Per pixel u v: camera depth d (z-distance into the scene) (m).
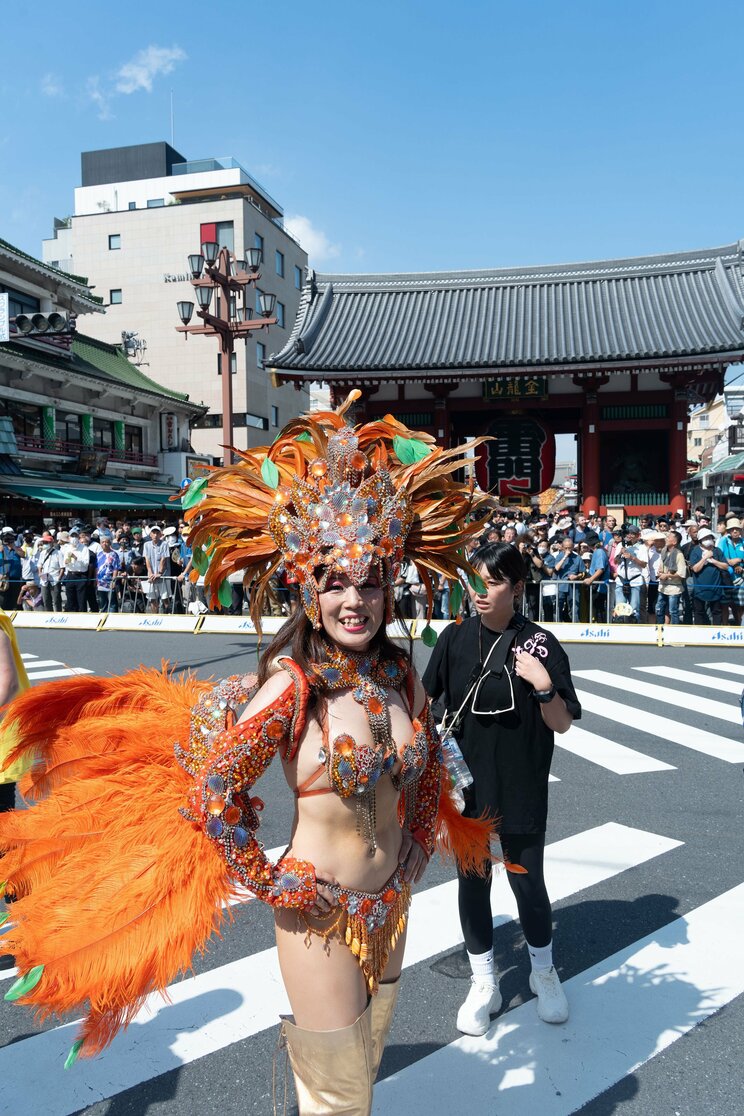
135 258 46.34
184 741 2.09
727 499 23.34
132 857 2.01
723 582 12.34
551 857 4.38
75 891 1.97
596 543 14.41
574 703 2.81
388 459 2.29
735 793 5.45
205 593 2.22
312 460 2.09
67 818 2.11
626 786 5.61
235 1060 2.73
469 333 23.12
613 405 21.20
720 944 3.43
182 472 37.91
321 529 1.85
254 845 1.76
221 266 16.59
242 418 45.41
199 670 10.24
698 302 22.95
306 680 1.83
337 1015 1.80
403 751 1.93
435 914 3.79
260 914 3.83
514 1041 2.79
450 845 2.59
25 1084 2.61
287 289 50.81
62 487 29.64
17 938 1.90
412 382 21.80
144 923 1.91
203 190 49.41
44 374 28.97
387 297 25.67
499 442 22.41
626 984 3.14
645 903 3.83
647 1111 2.45
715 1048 2.74
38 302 31.00
